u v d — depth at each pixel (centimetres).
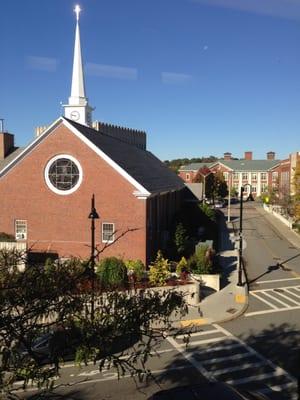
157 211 3691
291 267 3750
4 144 4531
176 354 1831
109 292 670
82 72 4969
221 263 3850
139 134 7581
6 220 3344
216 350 1881
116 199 3175
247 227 6231
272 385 1548
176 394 999
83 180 3216
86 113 5044
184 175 13038
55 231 3278
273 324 2256
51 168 3269
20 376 570
